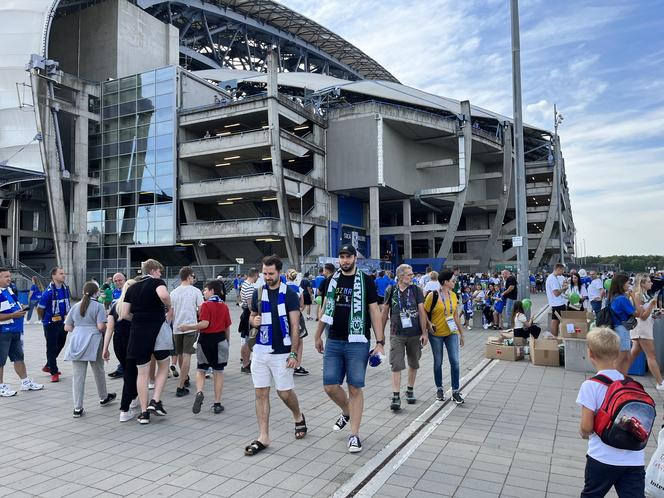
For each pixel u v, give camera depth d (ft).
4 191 124.88
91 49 138.51
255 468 15.14
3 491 13.61
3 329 24.72
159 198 124.67
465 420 19.70
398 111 141.28
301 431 17.88
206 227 121.60
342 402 18.16
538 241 184.75
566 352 29.30
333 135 145.18
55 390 26.14
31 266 142.10
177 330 23.98
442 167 171.32
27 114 115.55
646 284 25.39
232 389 25.96
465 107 146.72
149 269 20.84
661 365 27.58
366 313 17.11
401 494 13.08
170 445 17.35
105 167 131.44
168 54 153.69
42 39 119.44
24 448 17.13
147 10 178.60
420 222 205.05
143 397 20.12
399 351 21.45
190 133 129.70
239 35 225.15
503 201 156.25
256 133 118.21
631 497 9.02
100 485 13.97
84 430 19.19
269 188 117.50
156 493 13.42
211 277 111.34
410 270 21.74
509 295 48.34
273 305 17.16
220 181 121.60
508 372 28.81
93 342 21.50
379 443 17.30
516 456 15.78
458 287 54.03
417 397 23.57
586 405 9.50
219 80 174.70
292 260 120.06
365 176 140.26
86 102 127.54
